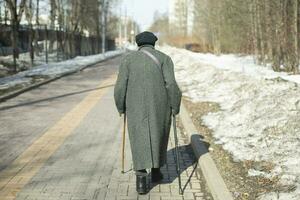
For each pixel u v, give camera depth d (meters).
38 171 7.14
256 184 6.37
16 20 28.27
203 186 6.49
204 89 17.55
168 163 7.68
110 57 54.41
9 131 10.26
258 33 29.42
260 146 8.30
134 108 5.82
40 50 48.53
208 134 9.72
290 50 22.61
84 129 10.55
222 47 50.81
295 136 8.77
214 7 50.41
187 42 85.56
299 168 6.86
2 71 25.00
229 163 7.44
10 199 5.88
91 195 6.07
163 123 5.94
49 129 10.52
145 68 5.82
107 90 18.67
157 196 6.05
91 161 7.75
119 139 9.51
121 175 6.94
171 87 5.88
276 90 13.30
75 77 25.09
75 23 49.06
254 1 28.84
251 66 27.20
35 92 17.78
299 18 22.03
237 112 11.50
